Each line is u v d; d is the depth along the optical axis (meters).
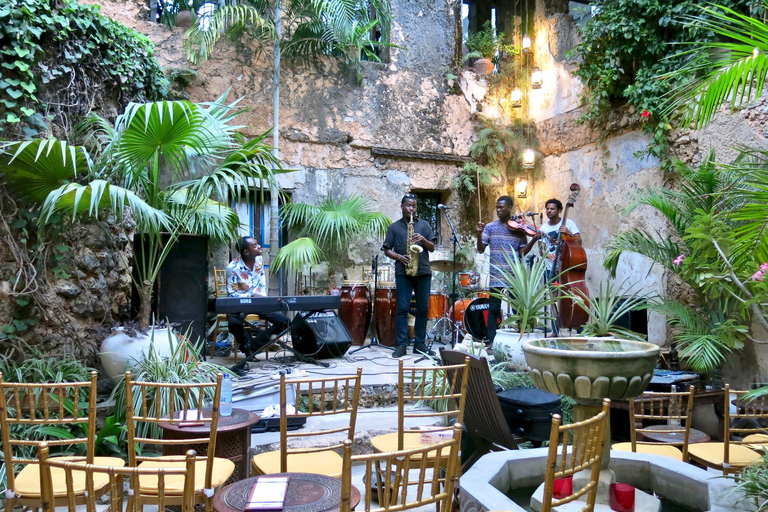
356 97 7.70
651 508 2.22
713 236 2.60
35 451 3.23
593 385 2.17
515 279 4.73
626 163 6.51
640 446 3.07
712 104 2.83
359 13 7.36
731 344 3.37
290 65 7.34
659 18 5.70
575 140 7.39
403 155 7.88
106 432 3.37
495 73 8.66
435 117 8.16
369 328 6.84
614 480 2.36
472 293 6.98
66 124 4.08
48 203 3.23
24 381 3.47
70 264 4.02
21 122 3.76
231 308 4.31
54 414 3.42
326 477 2.04
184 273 4.94
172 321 4.88
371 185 7.77
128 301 4.72
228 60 7.02
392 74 7.93
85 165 3.76
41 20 3.86
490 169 8.21
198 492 2.29
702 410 4.50
